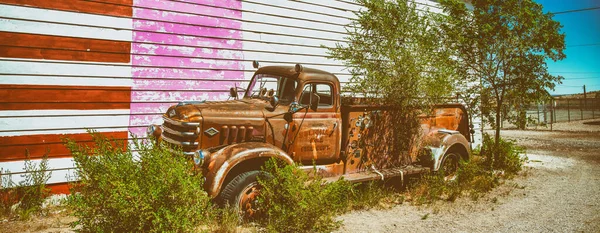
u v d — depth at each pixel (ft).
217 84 23.20
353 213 17.52
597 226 16.39
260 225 14.80
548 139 52.01
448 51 26.61
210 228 13.98
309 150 17.46
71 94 18.38
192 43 22.17
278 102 17.47
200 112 15.11
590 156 36.81
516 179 25.68
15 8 17.04
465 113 24.64
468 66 28.94
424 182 21.30
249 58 24.52
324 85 18.30
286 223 14.24
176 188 11.89
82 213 11.62
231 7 23.70
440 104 22.90
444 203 19.58
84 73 18.71
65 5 18.22
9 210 16.29
